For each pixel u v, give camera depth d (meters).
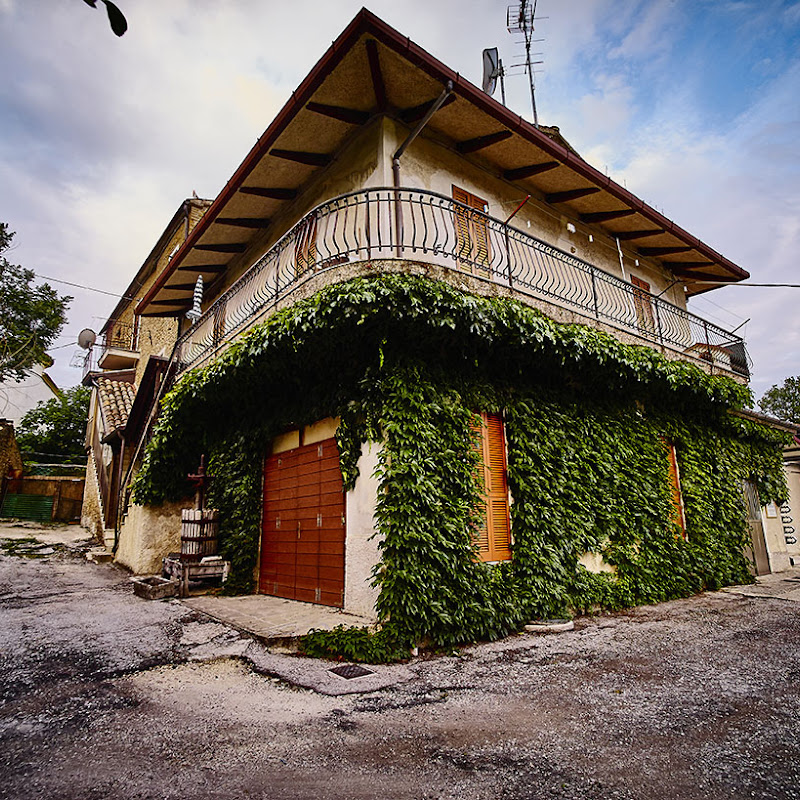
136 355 18.64
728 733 3.20
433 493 5.42
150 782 2.64
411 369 5.79
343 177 7.87
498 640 5.54
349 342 5.93
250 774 2.72
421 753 2.95
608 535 7.39
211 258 11.44
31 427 25.06
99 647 5.04
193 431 8.88
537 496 6.63
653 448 8.64
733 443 10.73
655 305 10.00
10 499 17.94
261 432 7.80
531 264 9.00
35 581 8.65
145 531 9.17
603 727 3.29
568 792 2.54
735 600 8.00
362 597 5.62
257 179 8.63
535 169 8.78
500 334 6.25
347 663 4.66
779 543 12.98
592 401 7.95
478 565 5.76
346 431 6.01
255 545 7.86
